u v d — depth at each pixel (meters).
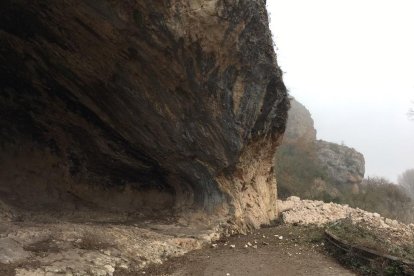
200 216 10.66
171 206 11.66
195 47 8.55
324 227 10.95
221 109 9.62
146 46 8.31
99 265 6.26
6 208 9.18
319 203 15.66
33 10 8.22
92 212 11.10
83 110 10.34
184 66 8.70
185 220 10.70
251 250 8.96
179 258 7.87
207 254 8.41
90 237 7.20
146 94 9.20
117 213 11.20
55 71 9.52
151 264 7.15
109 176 11.95
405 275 6.41
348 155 45.12
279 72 10.52
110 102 9.74
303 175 35.38
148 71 8.79
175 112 9.44
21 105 10.76
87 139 11.10
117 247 7.20
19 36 8.99
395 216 28.30
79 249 6.66
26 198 10.88
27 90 10.38
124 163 11.38
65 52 8.92
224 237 10.04
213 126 9.80
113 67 8.90
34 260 5.84
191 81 8.97
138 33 8.09
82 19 8.03
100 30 8.14
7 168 11.21
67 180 11.65
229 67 9.30
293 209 14.23
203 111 9.52
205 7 8.09
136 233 8.61
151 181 11.90
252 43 9.35
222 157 10.20
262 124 10.87
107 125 10.42
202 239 9.21
